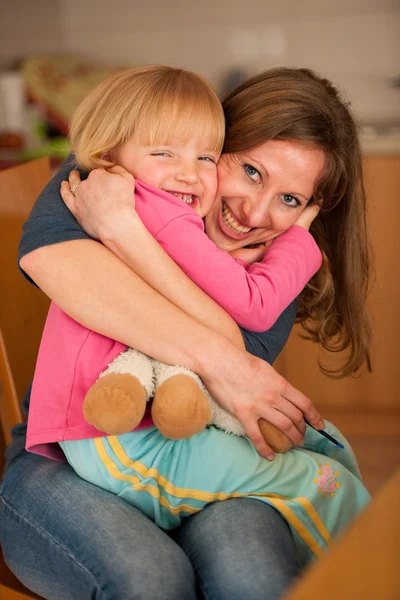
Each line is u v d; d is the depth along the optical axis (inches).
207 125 41.3
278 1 98.0
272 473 38.2
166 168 40.8
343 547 23.2
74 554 34.6
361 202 47.8
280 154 41.4
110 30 104.6
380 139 81.3
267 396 38.2
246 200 43.2
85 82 100.3
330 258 48.4
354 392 83.8
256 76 45.3
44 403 38.8
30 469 40.4
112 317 37.1
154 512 37.5
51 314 41.0
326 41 97.9
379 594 24.0
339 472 40.0
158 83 41.7
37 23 106.4
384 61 96.5
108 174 39.3
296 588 21.0
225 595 32.1
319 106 42.1
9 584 41.3
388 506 25.6
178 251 39.1
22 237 40.0
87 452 38.1
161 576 32.4
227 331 38.7
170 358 37.1
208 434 38.2
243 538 34.0
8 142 99.1
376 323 81.7
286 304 41.3
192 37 102.3
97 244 38.7
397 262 80.4
